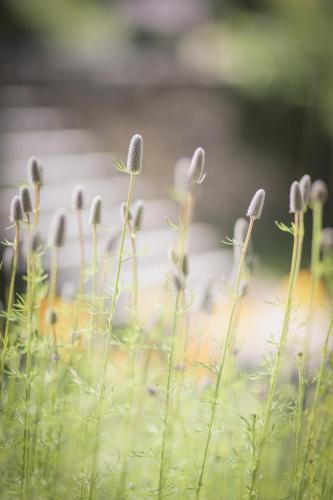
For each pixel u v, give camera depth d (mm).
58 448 878
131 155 816
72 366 894
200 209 4254
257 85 4367
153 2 5238
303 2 4453
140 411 907
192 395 917
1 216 3217
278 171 4578
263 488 885
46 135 3805
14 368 861
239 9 4844
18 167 3545
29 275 859
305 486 865
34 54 4566
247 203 4484
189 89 4258
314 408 878
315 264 969
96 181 3779
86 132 3957
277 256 3879
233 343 920
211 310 960
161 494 849
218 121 4375
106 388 870
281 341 844
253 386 1025
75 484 885
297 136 4551
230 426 936
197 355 978
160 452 881
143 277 3137
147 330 924
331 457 876
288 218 4492
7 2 5008
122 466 888
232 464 921
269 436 867
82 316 1028
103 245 959
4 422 873
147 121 4141
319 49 4348
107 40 5152
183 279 861
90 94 3961
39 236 866
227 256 3693
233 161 4441
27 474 847
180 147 4258
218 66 4441
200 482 841
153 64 4441
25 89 3828
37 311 883
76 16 5324
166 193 4035
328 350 941
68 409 885
